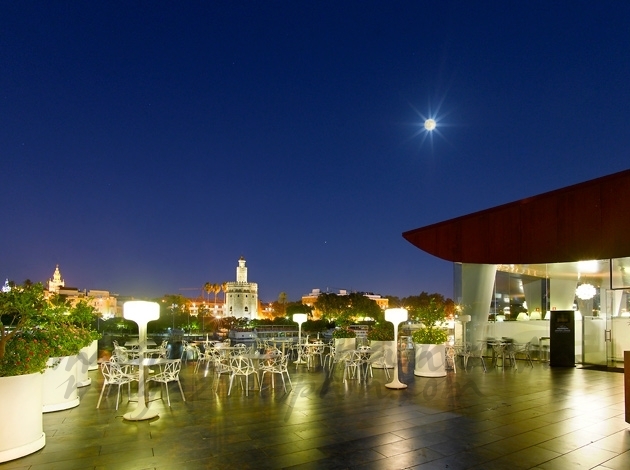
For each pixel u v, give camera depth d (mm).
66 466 4582
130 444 5250
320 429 5875
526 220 12820
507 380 9945
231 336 29016
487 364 13039
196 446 5176
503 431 5812
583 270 12766
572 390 8719
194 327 50250
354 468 4527
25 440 4879
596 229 11242
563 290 13320
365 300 70938
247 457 4820
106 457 4828
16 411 4809
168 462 4680
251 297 120750
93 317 9695
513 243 13078
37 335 6281
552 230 12180
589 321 12625
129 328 27359
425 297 63688
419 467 4555
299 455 4891
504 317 14797
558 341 12492
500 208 13500
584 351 12742
